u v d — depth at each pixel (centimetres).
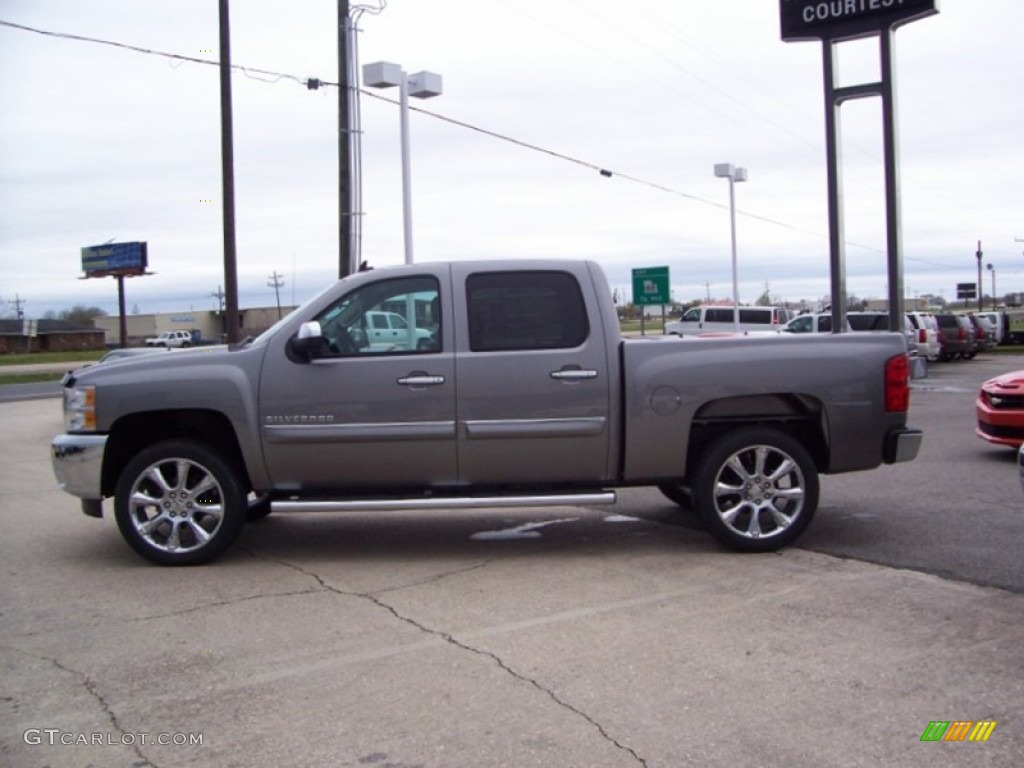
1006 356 3762
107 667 472
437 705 418
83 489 662
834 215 1558
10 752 382
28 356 7156
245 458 654
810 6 1552
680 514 824
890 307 1500
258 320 7606
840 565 632
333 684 445
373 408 649
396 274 667
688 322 3503
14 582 630
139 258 6644
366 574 637
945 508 809
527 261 667
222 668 468
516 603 564
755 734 384
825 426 663
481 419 651
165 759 374
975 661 457
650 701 417
